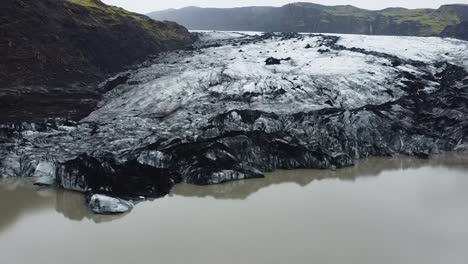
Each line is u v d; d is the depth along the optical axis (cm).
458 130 6775
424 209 4034
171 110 6756
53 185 4784
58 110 6656
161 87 7494
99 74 8662
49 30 8200
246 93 7131
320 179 5122
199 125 5969
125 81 8194
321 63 8844
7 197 4412
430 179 5091
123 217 3897
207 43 12350
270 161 5603
